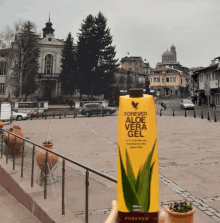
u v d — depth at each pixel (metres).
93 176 4.97
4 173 5.46
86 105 29.14
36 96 50.53
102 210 3.42
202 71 39.47
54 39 53.09
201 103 39.66
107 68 48.28
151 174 1.15
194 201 3.91
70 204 3.60
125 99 1.22
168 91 74.56
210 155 7.44
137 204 1.13
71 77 49.41
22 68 38.88
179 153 7.88
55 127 17.70
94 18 49.75
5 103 14.91
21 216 3.81
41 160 4.56
